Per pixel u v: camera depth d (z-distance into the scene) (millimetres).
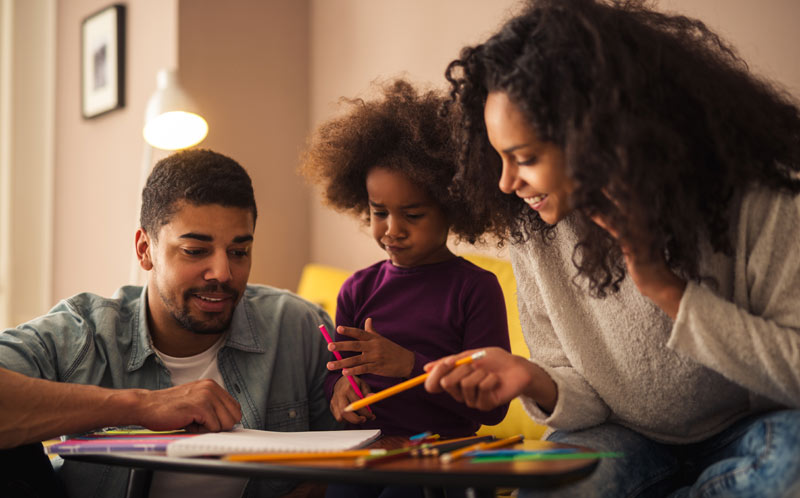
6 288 3451
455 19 2266
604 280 984
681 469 1053
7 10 3500
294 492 1275
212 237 1158
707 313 844
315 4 2793
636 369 1019
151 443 854
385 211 1283
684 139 856
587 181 827
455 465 723
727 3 1687
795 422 799
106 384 1229
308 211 2805
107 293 3006
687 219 854
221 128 2588
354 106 1443
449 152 1224
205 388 1017
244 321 1324
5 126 3490
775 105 948
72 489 1171
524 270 1155
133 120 2812
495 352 937
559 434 1085
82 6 3166
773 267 891
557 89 851
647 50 869
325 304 2105
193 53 2543
